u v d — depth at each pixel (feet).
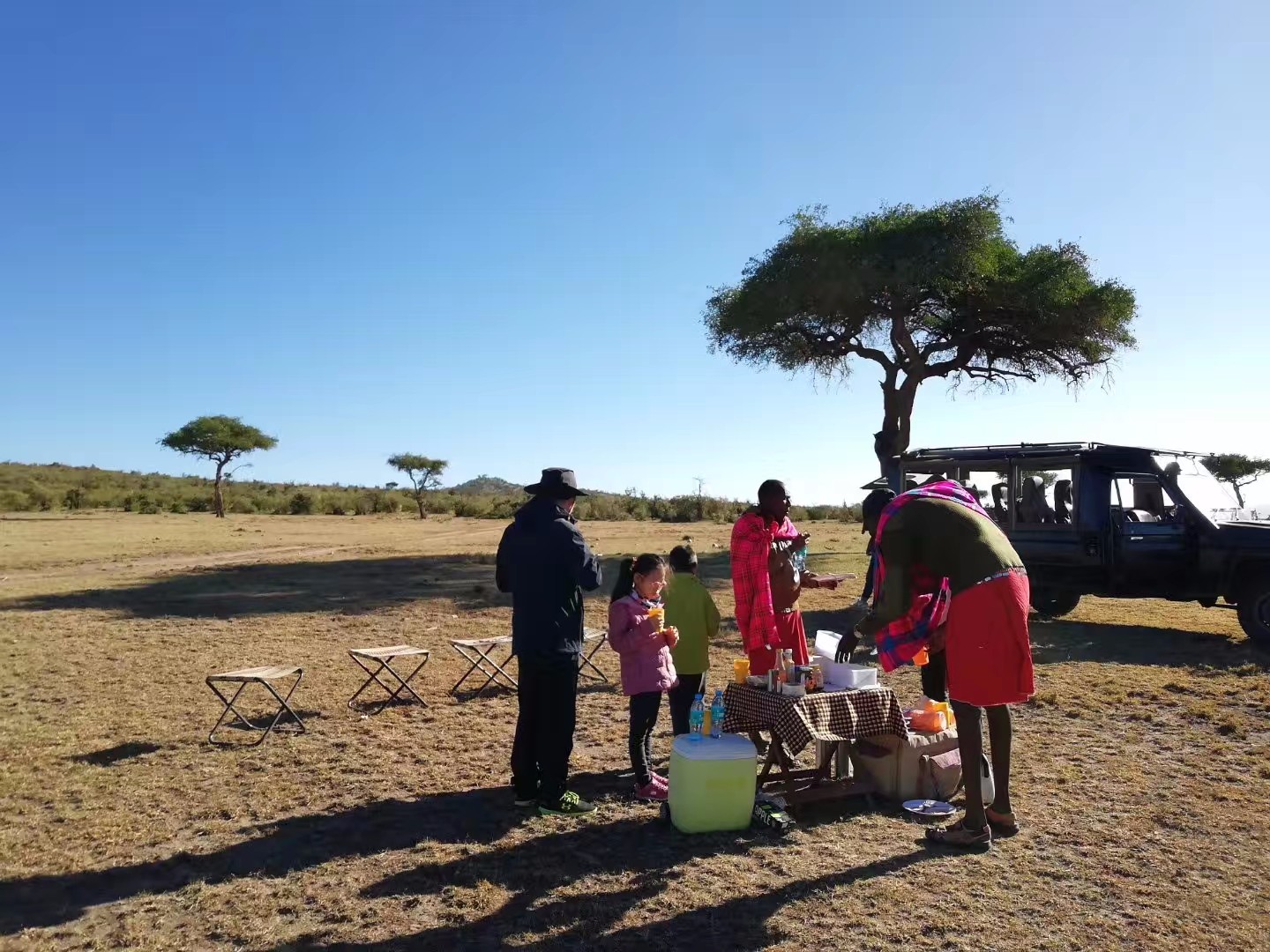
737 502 165.78
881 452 84.02
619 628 18.48
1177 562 35.91
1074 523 38.29
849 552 77.56
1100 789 18.44
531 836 16.11
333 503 217.77
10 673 31.78
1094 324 78.89
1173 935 12.24
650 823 16.72
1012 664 14.78
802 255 82.23
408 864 14.84
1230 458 46.06
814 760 20.81
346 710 26.07
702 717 18.30
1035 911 12.91
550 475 17.63
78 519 159.22
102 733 23.52
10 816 17.31
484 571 69.97
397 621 44.60
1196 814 16.96
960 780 17.92
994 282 79.87
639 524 149.59
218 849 15.60
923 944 11.96
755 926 12.48
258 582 62.28
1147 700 26.00
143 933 12.46
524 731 17.58
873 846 15.40
